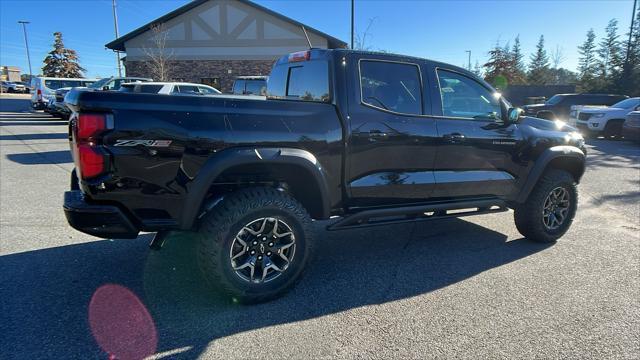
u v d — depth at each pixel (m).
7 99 39.84
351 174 3.53
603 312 3.15
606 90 35.81
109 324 2.89
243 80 15.97
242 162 2.98
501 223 5.51
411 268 3.96
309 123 3.28
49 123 17.94
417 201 3.93
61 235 4.63
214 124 2.95
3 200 6.01
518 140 4.35
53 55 53.50
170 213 2.95
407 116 3.74
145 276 3.64
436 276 3.78
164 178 2.86
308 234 3.31
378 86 3.67
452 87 4.08
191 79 27.95
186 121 2.88
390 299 3.33
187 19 27.30
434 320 3.02
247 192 3.13
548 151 4.49
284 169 3.35
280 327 2.91
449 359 2.57
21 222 5.06
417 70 3.86
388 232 5.05
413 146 3.76
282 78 4.34
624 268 3.99
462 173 4.09
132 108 2.75
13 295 3.26
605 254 4.36
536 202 4.52
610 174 8.98
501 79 41.44
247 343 2.71
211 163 2.93
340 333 2.84
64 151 10.47
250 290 3.14
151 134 2.79
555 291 3.49
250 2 26.77
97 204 2.80
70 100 2.83
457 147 3.99
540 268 3.98
